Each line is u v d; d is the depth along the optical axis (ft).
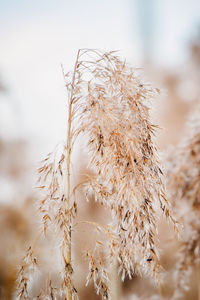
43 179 2.03
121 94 2.07
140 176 2.02
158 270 2.04
